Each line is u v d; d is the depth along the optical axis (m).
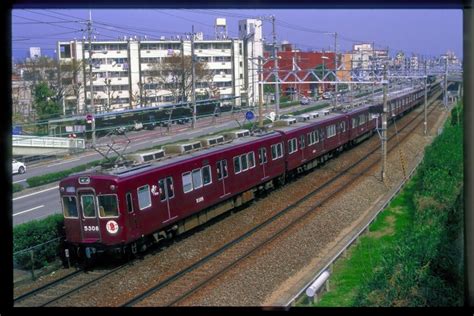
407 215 20.00
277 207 21.66
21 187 27.53
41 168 32.19
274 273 14.14
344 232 18.44
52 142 34.41
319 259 15.63
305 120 30.70
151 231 15.67
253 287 13.12
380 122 42.34
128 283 13.60
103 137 35.19
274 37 32.19
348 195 23.23
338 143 33.50
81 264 15.42
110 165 15.59
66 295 12.70
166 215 16.33
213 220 20.19
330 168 30.81
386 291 11.24
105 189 14.52
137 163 16.27
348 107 39.28
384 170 26.59
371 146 38.44
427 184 20.92
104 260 15.61
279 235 17.16
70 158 34.12
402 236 16.08
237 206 21.34
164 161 17.00
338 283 13.51
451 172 21.30
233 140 22.19
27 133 36.97
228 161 20.08
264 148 23.16
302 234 17.34
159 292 12.77
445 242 12.65
